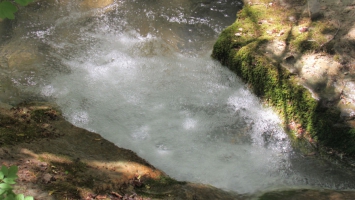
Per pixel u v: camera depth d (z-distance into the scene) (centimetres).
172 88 500
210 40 573
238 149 436
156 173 369
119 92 489
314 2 546
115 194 316
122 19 601
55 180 315
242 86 510
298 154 434
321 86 458
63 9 612
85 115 457
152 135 440
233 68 516
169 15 611
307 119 446
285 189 386
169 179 361
